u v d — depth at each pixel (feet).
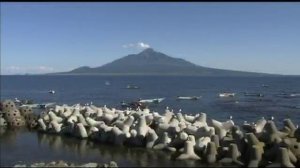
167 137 121.80
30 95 468.34
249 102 357.00
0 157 112.68
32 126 160.35
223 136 120.16
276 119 236.84
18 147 126.00
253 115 256.73
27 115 168.14
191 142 112.57
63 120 156.15
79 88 654.12
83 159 110.83
